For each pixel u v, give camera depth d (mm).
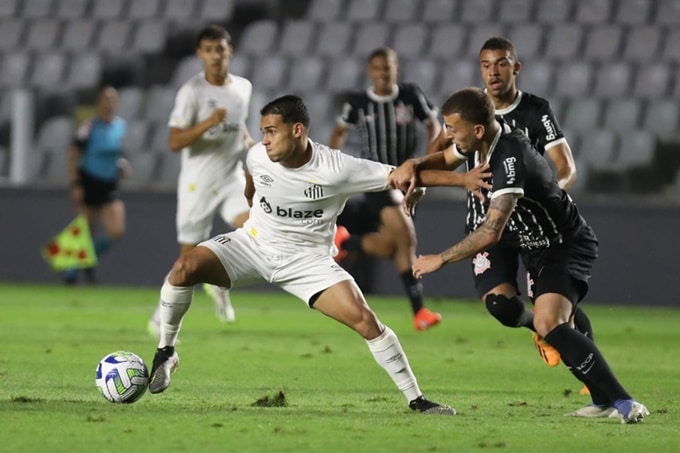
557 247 24516
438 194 64562
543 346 25641
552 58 73875
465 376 31703
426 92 72875
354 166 23766
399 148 44406
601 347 41312
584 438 20828
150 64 79312
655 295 59281
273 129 23203
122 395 23969
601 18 75000
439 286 62875
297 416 22828
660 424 22828
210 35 39812
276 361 33938
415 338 42812
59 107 72062
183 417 22297
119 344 37406
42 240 67250
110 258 66188
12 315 48281
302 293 24250
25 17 82750
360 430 21125
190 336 41375
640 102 68750
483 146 23234
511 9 76562
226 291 41188
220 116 38406
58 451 18484
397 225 42531
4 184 67875
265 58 76125
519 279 61000
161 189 66250
